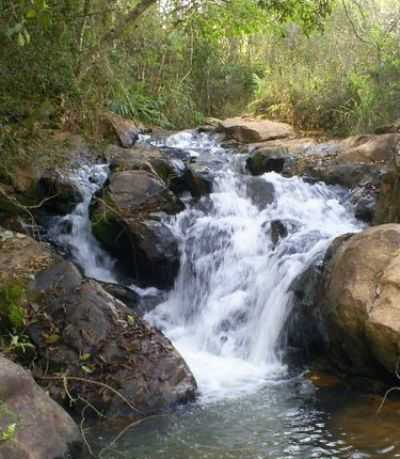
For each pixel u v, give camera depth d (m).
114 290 7.72
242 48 16.33
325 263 6.63
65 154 9.59
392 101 11.10
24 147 8.90
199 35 13.64
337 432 5.03
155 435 5.12
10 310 6.20
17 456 4.43
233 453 4.78
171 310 7.89
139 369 5.79
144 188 8.58
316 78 12.77
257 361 6.80
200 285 7.92
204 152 11.00
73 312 6.20
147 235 7.98
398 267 5.61
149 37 13.08
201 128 12.60
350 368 6.06
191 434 5.11
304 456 4.68
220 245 8.02
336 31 13.20
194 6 11.97
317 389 5.94
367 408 5.43
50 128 10.16
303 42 14.11
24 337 6.03
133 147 11.02
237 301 7.41
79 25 9.73
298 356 6.64
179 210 8.66
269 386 6.09
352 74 11.74
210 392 5.96
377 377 5.82
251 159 10.28
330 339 6.16
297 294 6.77
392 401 5.53
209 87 15.39
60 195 8.81
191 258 8.09
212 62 15.34
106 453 4.83
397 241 5.89
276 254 7.54
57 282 6.52
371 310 5.54
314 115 12.15
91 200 8.77
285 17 11.00
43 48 8.07
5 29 7.06
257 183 9.22
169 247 8.04
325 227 8.24
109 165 9.60
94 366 5.79
